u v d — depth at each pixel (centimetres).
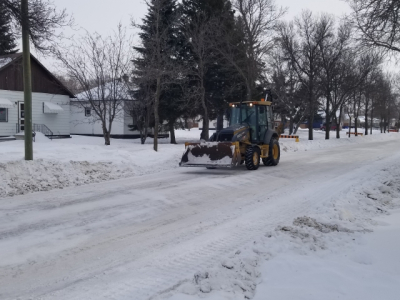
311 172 1390
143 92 2345
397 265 461
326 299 376
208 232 654
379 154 2162
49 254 539
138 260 522
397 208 800
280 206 848
